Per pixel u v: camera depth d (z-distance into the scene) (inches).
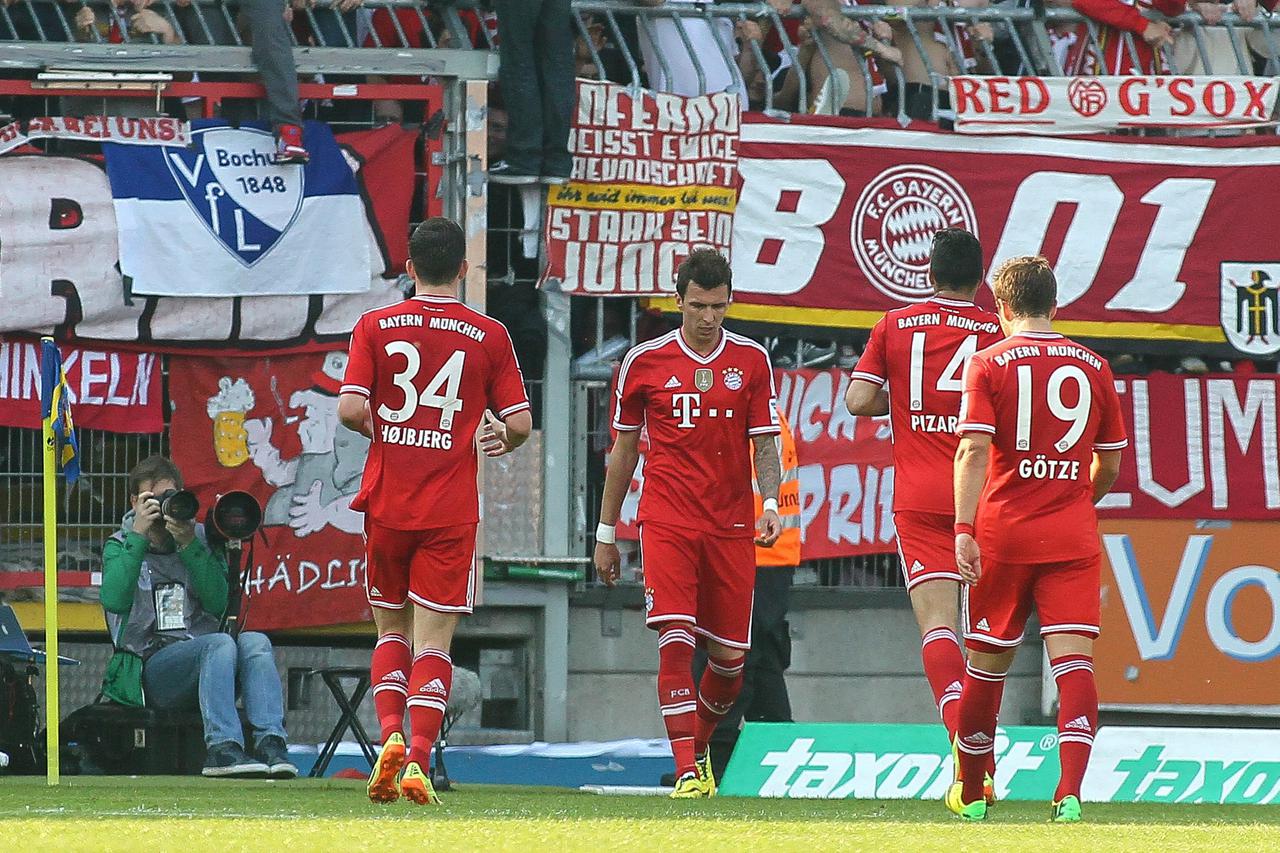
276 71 1334.9
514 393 837.8
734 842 546.9
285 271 1358.3
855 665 1440.7
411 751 796.0
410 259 836.0
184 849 488.4
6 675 1111.0
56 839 519.8
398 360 815.7
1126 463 1454.2
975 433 734.5
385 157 1381.6
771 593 1151.0
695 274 910.4
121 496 1354.6
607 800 898.1
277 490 1354.6
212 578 1116.5
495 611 1402.6
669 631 925.2
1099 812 898.7
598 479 1438.2
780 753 1054.4
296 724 1353.3
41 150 1341.0
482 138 1392.7
